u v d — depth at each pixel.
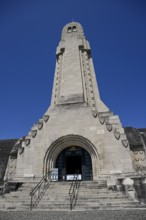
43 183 17.33
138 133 24.03
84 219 10.31
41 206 13.14
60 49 28.61
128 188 14.73
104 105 23.83
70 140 20.73
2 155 26.00
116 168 18.09
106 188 15.62
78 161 24.23
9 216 11.23
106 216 10.58
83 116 21.34
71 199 13.61
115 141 19.27
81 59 27.12
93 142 19.77
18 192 16.16
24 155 20.48
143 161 19.38
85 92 24.17
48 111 23.14
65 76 25.70
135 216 10.41
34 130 21.59
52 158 20.45
